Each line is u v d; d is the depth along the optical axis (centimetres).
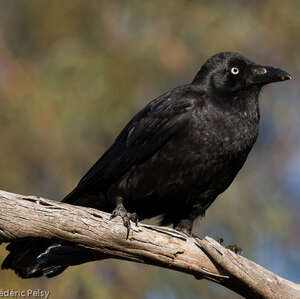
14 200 795
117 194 988
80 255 900
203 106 979
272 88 1516
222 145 970
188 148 968
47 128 1373
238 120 984
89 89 1401
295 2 1536
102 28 1491
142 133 982
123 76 1427
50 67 1422
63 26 1504
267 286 863
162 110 983
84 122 1381
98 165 999
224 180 991
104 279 1292
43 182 1373
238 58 1018
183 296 1309
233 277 859
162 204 995
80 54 1441
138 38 1474
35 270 915
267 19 1527
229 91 1003
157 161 974
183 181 975
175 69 1458
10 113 1380
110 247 841
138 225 851
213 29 1480
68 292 1247
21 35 1516
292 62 1529
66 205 817
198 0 1521
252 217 1407
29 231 801
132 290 1288
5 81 1411
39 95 1391
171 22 1490
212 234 1369
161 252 852
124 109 1407
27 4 1521
